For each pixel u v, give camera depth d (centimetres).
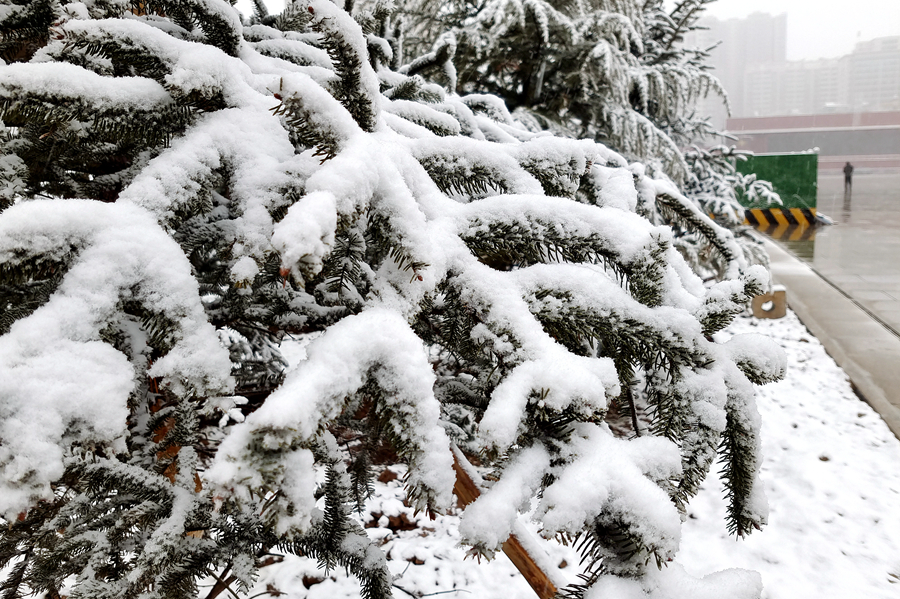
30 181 122
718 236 195
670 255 121
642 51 422
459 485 125
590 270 93
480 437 64
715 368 90
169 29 114
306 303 131
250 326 159
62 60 97
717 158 615
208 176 78
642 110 518
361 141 75
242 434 51
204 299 165
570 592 73
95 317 58
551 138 119
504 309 80
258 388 173
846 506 278
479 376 124
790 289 708
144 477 96
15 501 48
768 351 96
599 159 149
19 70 74
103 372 55
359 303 107
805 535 259
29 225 58
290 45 135
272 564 224
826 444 336
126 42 84
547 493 64
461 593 221
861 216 1493
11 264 58
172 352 62
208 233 120
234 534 103
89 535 104
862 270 803
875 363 459
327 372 59
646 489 63
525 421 69
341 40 77
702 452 85
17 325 54
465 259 85
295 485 52
